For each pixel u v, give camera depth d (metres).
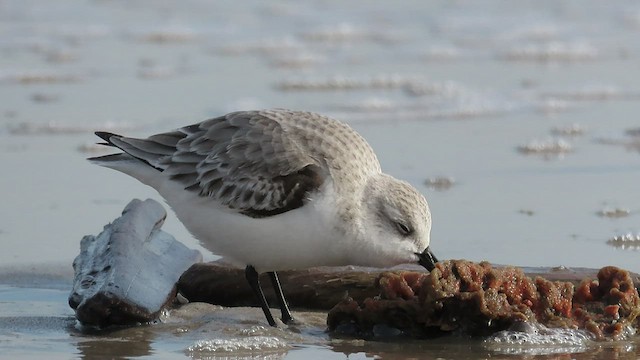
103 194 15.06
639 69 24.03
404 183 10.45
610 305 10.09
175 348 9.70
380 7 30.19
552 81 22.86
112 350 9.60
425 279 9.94
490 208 14.44
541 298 10.06
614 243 12.95
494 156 17.22
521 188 15.41
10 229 13.45
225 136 10.57
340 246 10.18
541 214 14.15
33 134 18.14
